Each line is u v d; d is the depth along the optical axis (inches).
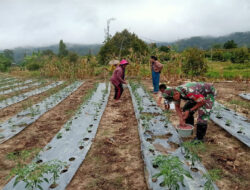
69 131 205.6
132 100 321.7
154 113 254.2
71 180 131.7
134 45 832.9
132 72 609.0
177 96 164.2
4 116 270.1
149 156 149.1
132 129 212.7
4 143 190.5
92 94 370.9
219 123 213.0
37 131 217.0
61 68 687.7
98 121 234.4
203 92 159.2
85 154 160.4
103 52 776.9
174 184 101.7
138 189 123.0
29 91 454.9
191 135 186.2
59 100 349.4
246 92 390.6
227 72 687.7
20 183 124.4
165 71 553.0
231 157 154.1
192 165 132.6
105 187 125.7
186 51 569.0
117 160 155.1
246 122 217.0
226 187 122.0
